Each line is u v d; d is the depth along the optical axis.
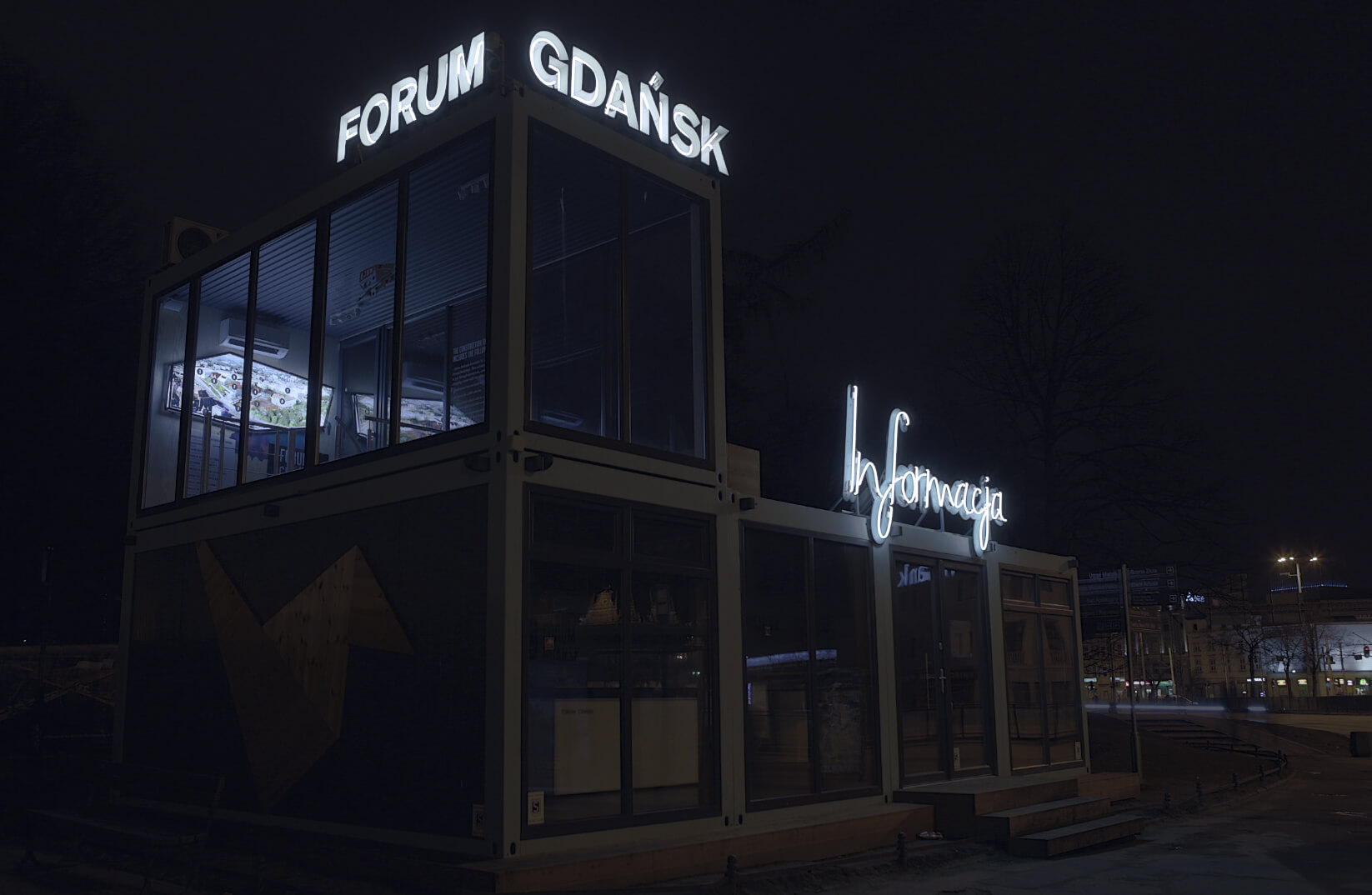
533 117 10.24
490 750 8.87
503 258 9.78
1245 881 10.88
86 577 25.58
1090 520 30.06
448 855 8.96
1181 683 96.81
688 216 12.34
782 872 10.18
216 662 12.27
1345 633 93.69
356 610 10.45
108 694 19.69
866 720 13.66
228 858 10.33
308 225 12.44
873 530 14.03
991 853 12.57
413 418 14.77
